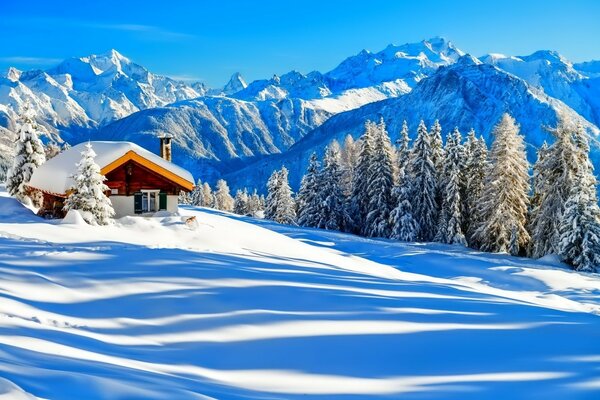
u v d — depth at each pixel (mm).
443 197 50438
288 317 10383
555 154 40719
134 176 27453
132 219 24125
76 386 4711
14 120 31469
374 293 13648
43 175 27484
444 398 6527
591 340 9500
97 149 27781
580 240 35188
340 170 56625
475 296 16000
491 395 6602
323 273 16984
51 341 7445
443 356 8398
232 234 25984
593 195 35469
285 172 72812
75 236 19625
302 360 8125
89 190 22656
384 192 53188
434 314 11430
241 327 9648
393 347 8852
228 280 13227
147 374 6195
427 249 40750
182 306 10688
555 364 7961
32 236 18547
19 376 4633
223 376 7301
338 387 6984
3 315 8625
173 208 28500
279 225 48688
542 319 11594
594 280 28828
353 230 57125
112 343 8344
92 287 11523
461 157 50875
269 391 6723
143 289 11695
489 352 8625
